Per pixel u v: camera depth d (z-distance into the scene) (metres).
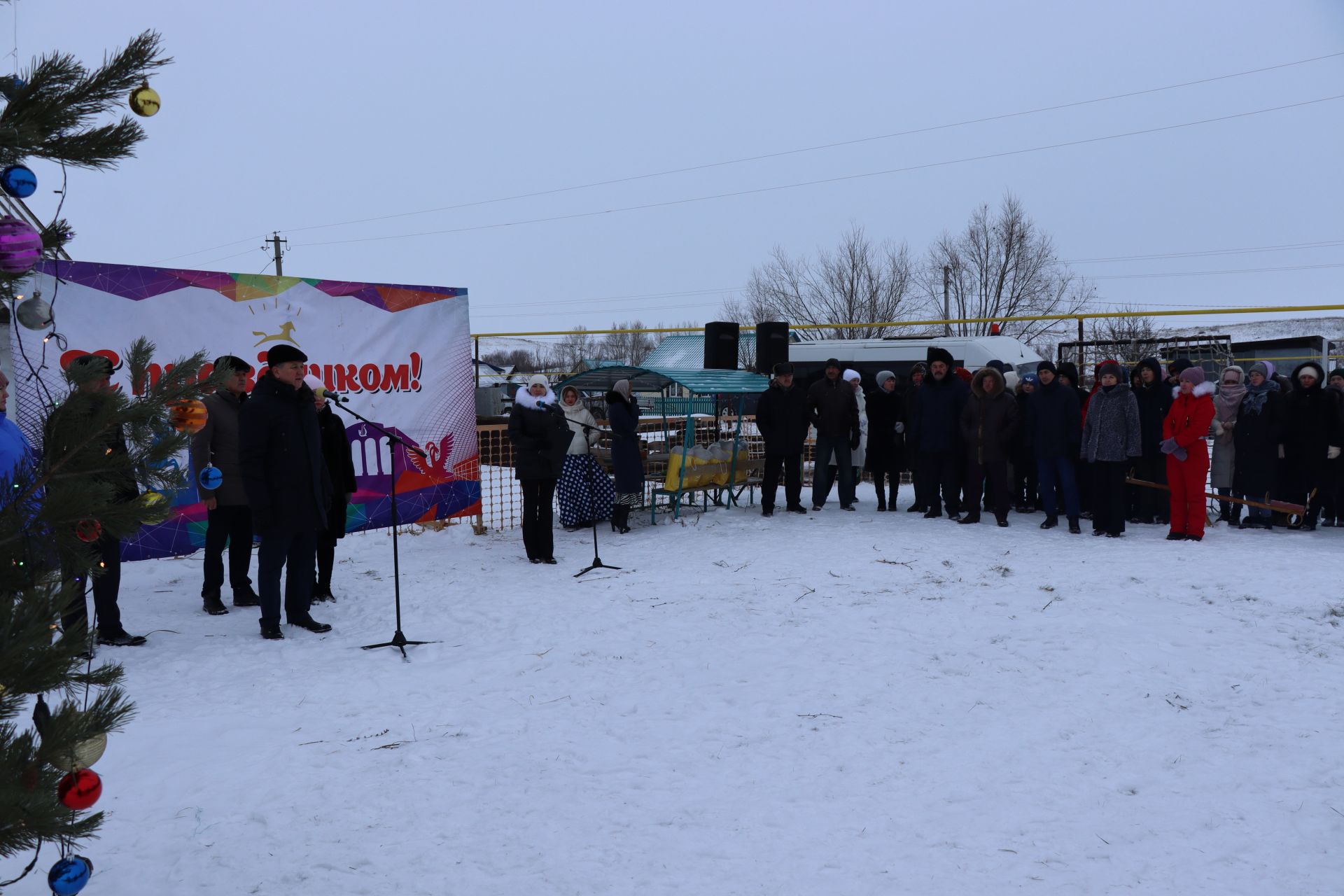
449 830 3.42
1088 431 9.48
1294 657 5.34
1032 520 10.66
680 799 3.66
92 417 2.17
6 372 5.50
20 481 2.11
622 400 10.26
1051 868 3.05
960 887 2.94
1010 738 4.23
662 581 7.72
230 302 8.82
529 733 4.43
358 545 9.80
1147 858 3.11
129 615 6.93
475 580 8.02
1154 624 6.05
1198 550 8.53
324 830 3.44
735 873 3.06
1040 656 5.45
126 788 3.85
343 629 6.56
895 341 18.44
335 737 4.41
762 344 13.97
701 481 11.14
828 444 11.64
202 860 3.23
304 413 6.35
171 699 5.01
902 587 7.29
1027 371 17.30
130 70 2.28
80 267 7.81
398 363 10.07
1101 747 4.11
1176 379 10.44
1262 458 9.57
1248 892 2.88
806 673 5.23
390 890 3.01
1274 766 3.85
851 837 3.29
